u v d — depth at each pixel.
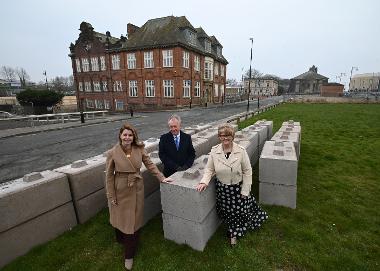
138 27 39.31
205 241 3.30
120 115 27.47
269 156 4.25
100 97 40.81
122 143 2.98
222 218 3.58
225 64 50.03
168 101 34.44
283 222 3.78
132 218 3.01
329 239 3.37
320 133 11.71
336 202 4.44
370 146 8.76
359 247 3.22
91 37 39.38
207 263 2.99
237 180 3.22
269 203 4.33
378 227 3.66
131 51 35.59
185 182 3.22
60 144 11.02
